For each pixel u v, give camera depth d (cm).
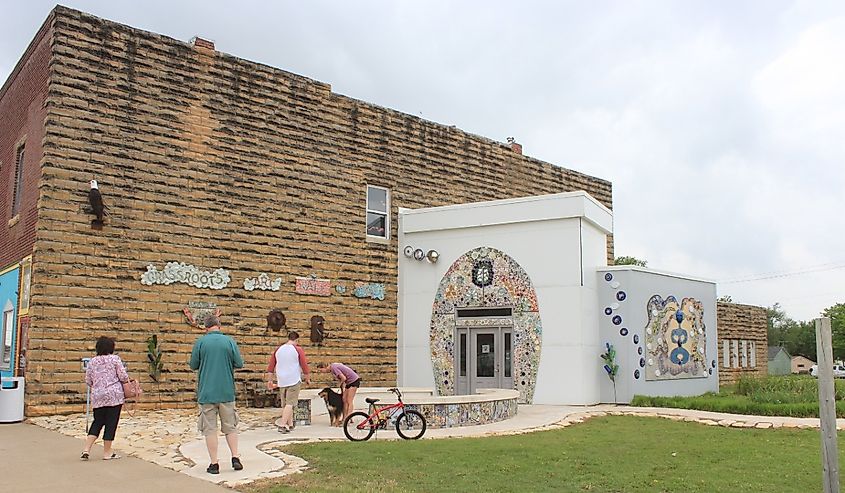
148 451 1103
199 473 941
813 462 1070
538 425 1473
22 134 1794
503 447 1153
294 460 1030
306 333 1958
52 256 1559
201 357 958
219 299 1795
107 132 1653
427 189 2306
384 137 2203
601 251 2139
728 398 1930
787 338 10069
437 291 2136
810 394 1869
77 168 1606
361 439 1236
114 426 1041
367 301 2111
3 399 1458
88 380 1047
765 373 3534
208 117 1820
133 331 1653
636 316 2030
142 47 1723
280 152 1948
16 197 1850
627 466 1027
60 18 1603
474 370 2064
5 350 1791
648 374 2055
